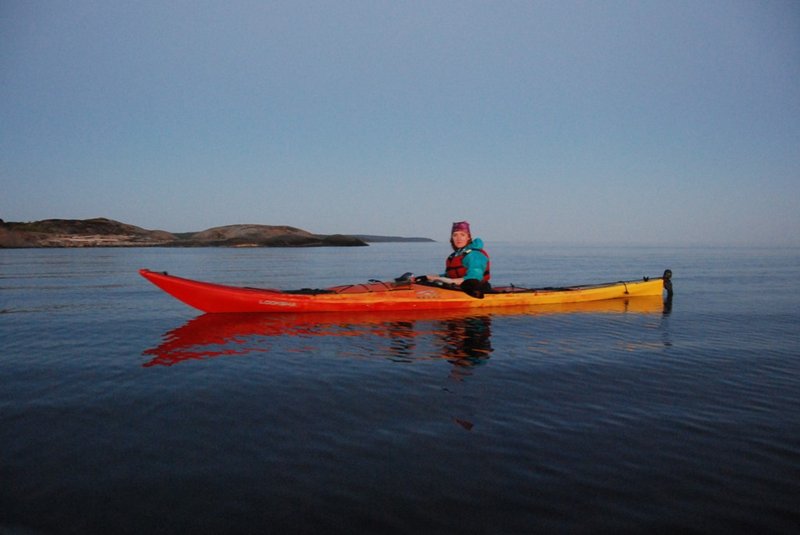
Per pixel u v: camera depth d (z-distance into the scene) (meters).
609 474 3.17
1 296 12.86
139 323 8.73
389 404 4.46
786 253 54.03
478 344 7.07
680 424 4.03
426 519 2.66
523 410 4.34
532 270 24.88
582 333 7.98
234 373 5.48
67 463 3.28
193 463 3.29
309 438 3.70
